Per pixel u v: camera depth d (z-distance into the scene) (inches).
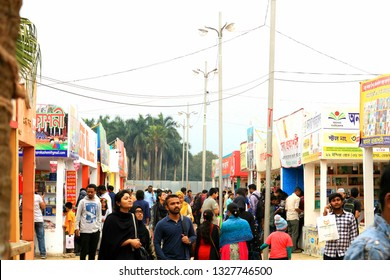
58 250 860.6
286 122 1144.2
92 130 1438.2
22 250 494.0
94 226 631.2
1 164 110.8
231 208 483.8
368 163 754.8
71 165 1068.5
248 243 549.3
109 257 377.1
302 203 970.7
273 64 803.4
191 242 428.8
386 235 161.3
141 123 5123.0
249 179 1806.1
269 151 790.5
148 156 5108.3
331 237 433.7
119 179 2276.1
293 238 922.1
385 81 702.5
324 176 904.9
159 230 418.6
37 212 804.0
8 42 117.0
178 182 3651.6
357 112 904.9
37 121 901.8
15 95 116.2
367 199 749.3
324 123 895.7
